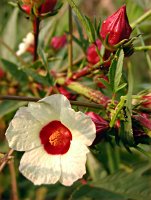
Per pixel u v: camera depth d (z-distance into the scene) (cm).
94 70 44
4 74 59
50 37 56
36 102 37
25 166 36
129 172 53
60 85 48
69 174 36
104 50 41
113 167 56
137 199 52
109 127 38
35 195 58
